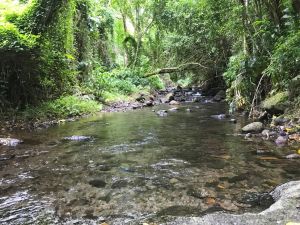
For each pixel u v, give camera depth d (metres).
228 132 6.42
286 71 6.98
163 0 17.61
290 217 2.45
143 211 2.94
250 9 8.50
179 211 2.91
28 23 7.82
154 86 19.09
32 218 2.84
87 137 6.17
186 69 17.17
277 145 5.17
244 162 4.32
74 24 11.42
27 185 3.66
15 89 8.27
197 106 11.73
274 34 7.59
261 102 8.23
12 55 7.41
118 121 8.33
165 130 6.89
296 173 3.80
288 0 7.24
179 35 16.19
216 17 9.91
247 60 8.29
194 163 4.38
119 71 17.31
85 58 12.48
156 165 4.34
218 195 3.25
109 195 3.33
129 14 20.09
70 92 10.56
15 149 5.32
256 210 2.88
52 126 7.59
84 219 2.80
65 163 4.52
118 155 4.91
